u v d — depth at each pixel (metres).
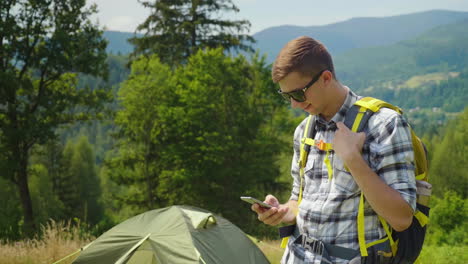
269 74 26.59
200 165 24.94
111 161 26.62
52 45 21.05
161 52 26.56
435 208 29.50
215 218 5.21
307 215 1.64
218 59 25.20
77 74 23.45
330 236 1.57
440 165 67.88
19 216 28.59
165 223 5.11
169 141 26.09
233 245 5.16
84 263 5.05
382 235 1.52
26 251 7.31
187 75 25.69
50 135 21.33
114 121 24.83
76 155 65.88
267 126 27.59
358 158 1.42
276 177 27.48
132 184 26.92
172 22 26.61
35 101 22.48
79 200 59.97
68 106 22.39
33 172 22.78
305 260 1.61
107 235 5.18
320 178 1.65
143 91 24.06
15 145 21.30
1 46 20.84
